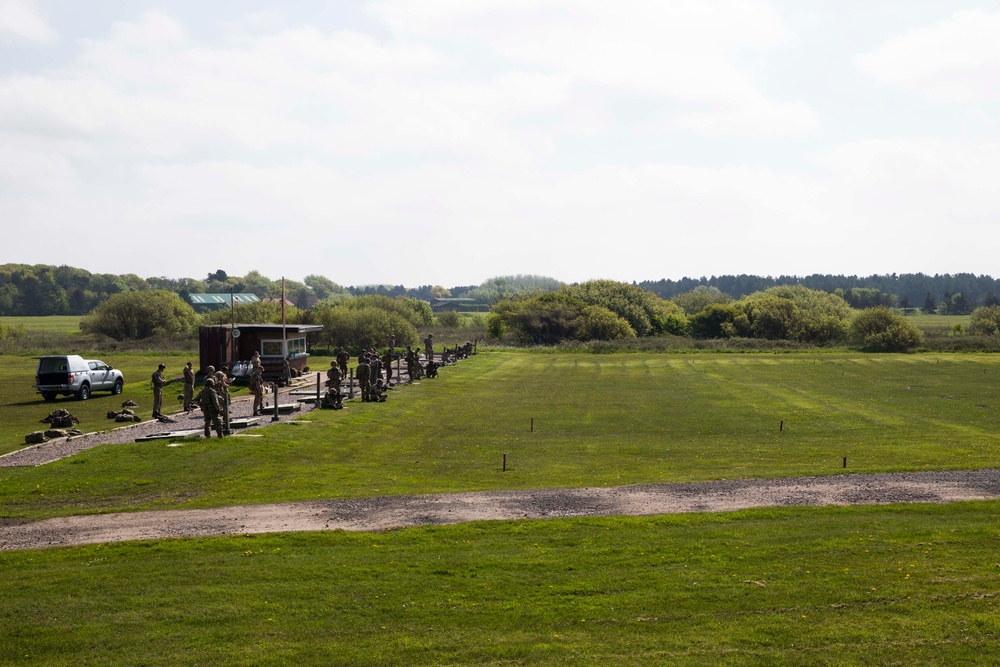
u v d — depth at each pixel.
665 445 27.69
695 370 59.34
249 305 84.25
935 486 19.59
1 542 14.88
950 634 10.83
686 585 12.54
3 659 10.18
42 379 39.12
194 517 16.61
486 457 25.12
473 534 15.23
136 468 21.23
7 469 21.20
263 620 11.30
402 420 32.72
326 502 17.92
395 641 10.66
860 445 27.33
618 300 109.06
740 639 10.70
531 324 96.31
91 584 12.55
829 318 97.31
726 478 20.95
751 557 13.84
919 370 58.41
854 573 13.05
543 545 14.55
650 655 10.25
